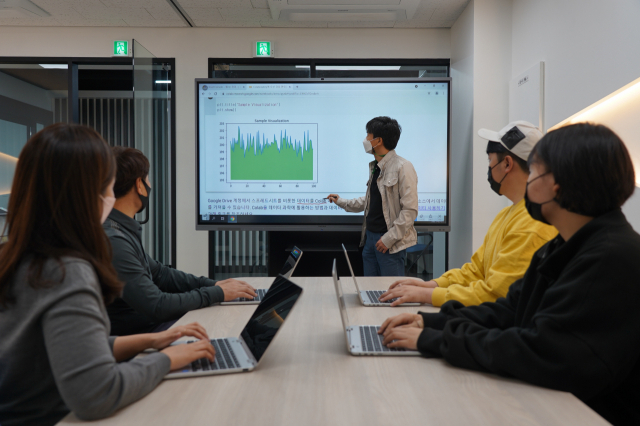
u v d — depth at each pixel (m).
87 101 6.42
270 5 3.56
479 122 3.56
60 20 3.88
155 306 1.45
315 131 3.85
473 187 3.58
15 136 5.86
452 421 0.72
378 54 4.12
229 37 4.09
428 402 0.79
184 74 4.09
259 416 0.75
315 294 1.72
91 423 0.73
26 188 0.78
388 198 2.98
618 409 0.92
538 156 0.92
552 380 0.82
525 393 0.82
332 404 0.79
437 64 4.13
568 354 0.81
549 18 2.90
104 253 0.83
